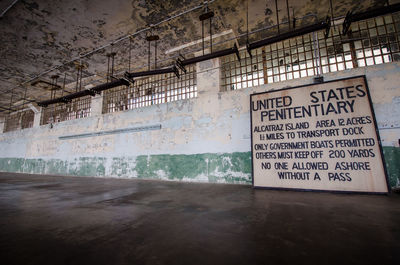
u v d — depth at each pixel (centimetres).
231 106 517
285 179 382
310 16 448
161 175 585
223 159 504
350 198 288
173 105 603
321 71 439
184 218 191
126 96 745
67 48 552
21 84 785
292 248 125
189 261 110
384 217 189
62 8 411
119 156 677
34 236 150
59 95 907
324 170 357
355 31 434
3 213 214
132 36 504
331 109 380
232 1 400
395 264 104
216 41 532
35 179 627
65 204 257
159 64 650
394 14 425
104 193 343
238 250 123
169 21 454
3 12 415
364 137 345
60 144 848
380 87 382
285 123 411
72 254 120
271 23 471
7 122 1183
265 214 203
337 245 129
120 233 154
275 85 471
